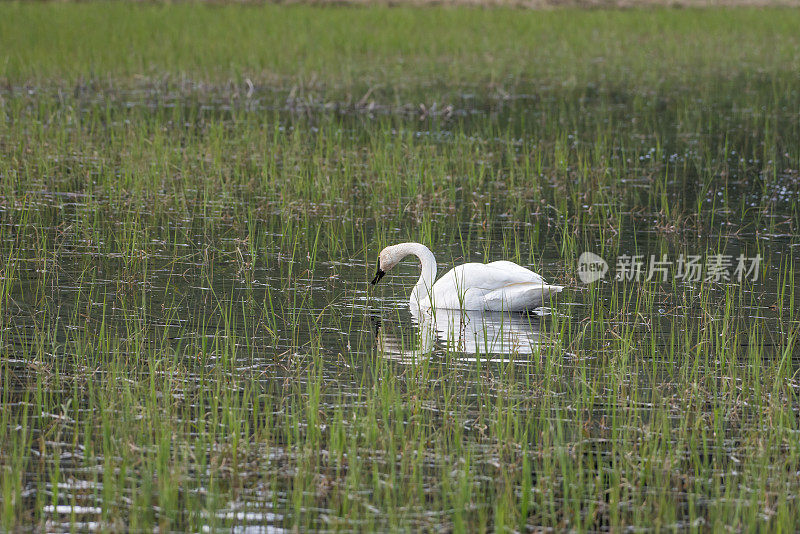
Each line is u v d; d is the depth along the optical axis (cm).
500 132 2823
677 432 1038
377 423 1044
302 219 1942
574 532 847
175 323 1348
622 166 2480
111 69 3834
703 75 4203
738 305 1466
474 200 2127
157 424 998
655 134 2830
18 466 880
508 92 3675
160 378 1144
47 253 1656
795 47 5075
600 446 1004
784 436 1014
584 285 1577
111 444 968
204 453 934
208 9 5766
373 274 1630
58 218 1884
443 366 1222
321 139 2566
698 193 2212
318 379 1112
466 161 2431
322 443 998
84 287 1488
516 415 1071
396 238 1833
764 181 2331
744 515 871
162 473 887
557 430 1024
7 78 3469
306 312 1420
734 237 1864
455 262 1702
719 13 6203
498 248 1783
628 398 1117
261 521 851
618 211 2056
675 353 1270
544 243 1820
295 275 1597
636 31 5512
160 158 2283
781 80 4000
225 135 2694
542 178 2345
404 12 5878
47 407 1058
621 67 4412
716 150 2678
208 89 3550
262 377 1167
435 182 2216
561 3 6569
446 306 1474
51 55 4000
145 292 1474
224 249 1722
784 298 1505
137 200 1989
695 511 884
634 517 865
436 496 900
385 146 2505
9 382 1126
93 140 2586
